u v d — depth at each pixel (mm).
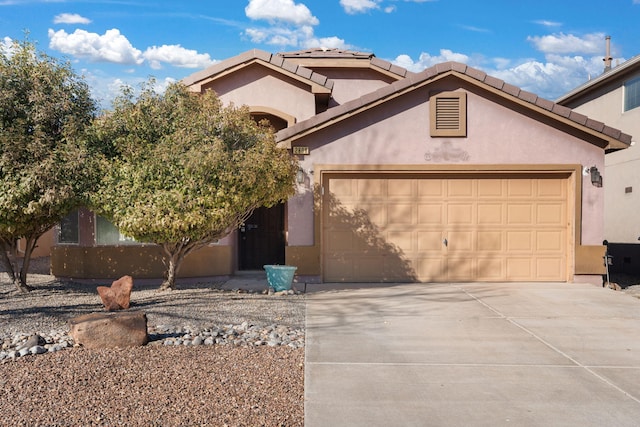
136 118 10023
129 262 12156
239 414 4832
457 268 12266
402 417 4879
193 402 5066
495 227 12273
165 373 5832
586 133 12047
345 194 12258
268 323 8289
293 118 14078
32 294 10711
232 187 9531
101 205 9789
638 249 15641
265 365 6223
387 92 11750
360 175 12234
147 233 9805
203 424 4602
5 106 9492
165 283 11062
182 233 9938
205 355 6547
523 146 12062
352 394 5406
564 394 5477
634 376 6035
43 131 9883
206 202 9523
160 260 12234
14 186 9188
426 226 12258
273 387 5531
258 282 12461
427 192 12266
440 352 6879
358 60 15477
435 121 12000
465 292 11039
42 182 9242
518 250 12273
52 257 12672
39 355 6422
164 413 4801
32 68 9938
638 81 16406
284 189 10516
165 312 8828
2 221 9711
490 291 11164
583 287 11672
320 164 11992
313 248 12023
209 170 9500
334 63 15469
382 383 5738
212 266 12742
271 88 14164
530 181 12273
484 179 12273
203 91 14172
